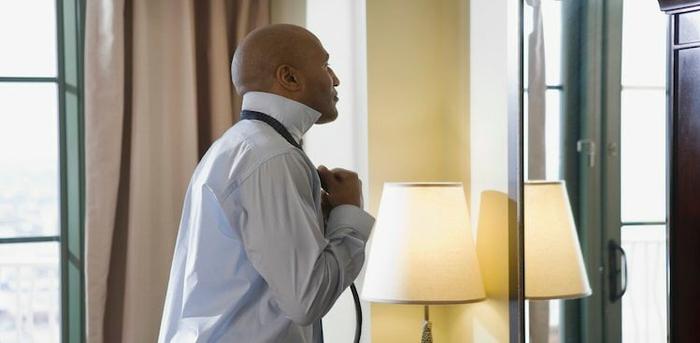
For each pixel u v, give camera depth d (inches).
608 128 90.7
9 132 145.4
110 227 138.2
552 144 102.3
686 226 76.0
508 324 114.2
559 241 100.7
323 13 141.4
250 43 87.0
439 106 133.8
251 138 82.7
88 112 137.9
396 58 132.0
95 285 137.9
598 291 92.9
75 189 145.5
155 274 140.7
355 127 136.8
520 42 108.4
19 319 150.4
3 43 144.6
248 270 82.4
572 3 98.2
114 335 142.5
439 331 134.7
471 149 124.7
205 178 82.9
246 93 87.5
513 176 110.5
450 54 130.9
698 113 73.9
